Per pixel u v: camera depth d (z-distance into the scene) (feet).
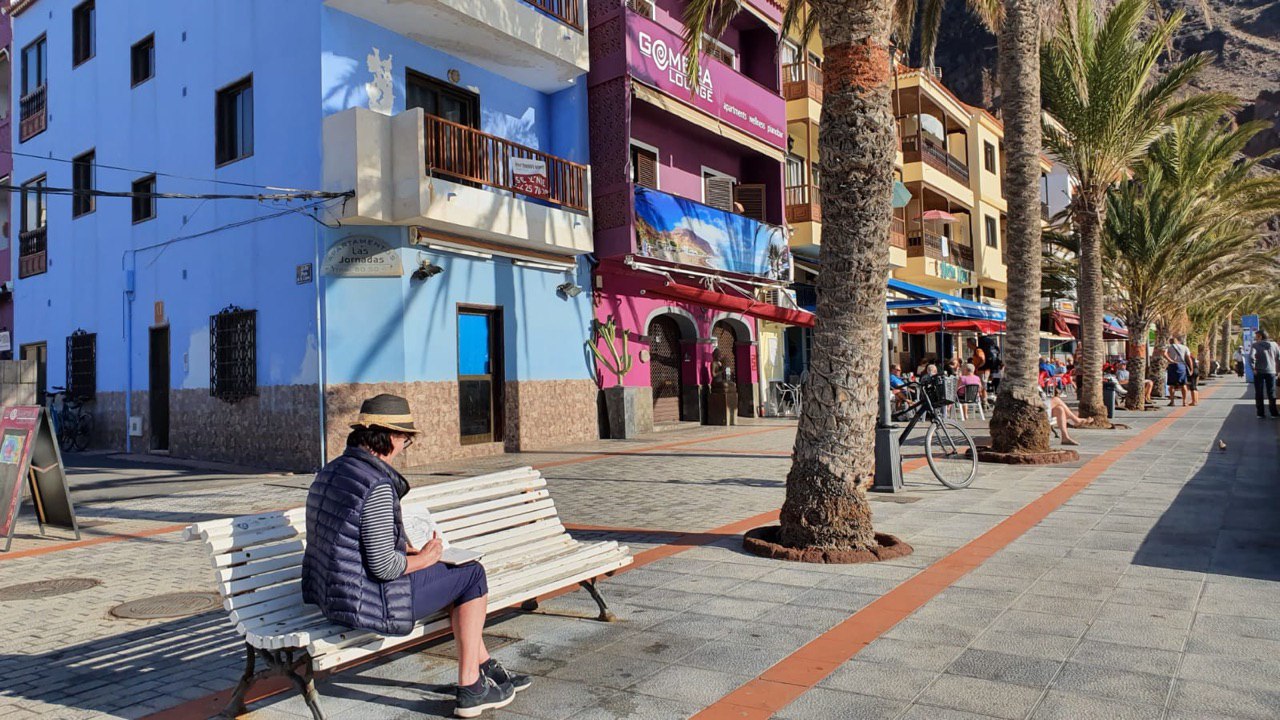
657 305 62.54
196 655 14.87
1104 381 62.90
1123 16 55.93
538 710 11.69
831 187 20.57
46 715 12.16
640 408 57.72
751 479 35.19
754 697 11.84
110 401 55.06
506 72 51.16
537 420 50.47
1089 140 57.31
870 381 20.67
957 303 68.54
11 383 31.07
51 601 18.79
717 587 17.99
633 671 13.08
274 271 42.63
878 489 30.58
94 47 57.21
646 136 60.08
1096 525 23.36
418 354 43.19
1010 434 38.27
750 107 65.92
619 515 27.50
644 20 54.49
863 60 20.22
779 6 71.10
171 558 23.12
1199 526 22.77
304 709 12.05
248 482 38.09
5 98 70.08
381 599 11.22
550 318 52.24
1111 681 11.98
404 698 12.39
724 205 66.90
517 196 51.03
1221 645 13.39
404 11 42.24
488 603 12.82
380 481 11.44
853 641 14.11
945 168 100.68
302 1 41.70
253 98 44.21
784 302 74.90
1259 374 58.08
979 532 22.93
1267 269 100.07
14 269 66.74
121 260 53.88
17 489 24.85
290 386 41.55
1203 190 81.25
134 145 53.01
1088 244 56.54
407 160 40.45
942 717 10.94
